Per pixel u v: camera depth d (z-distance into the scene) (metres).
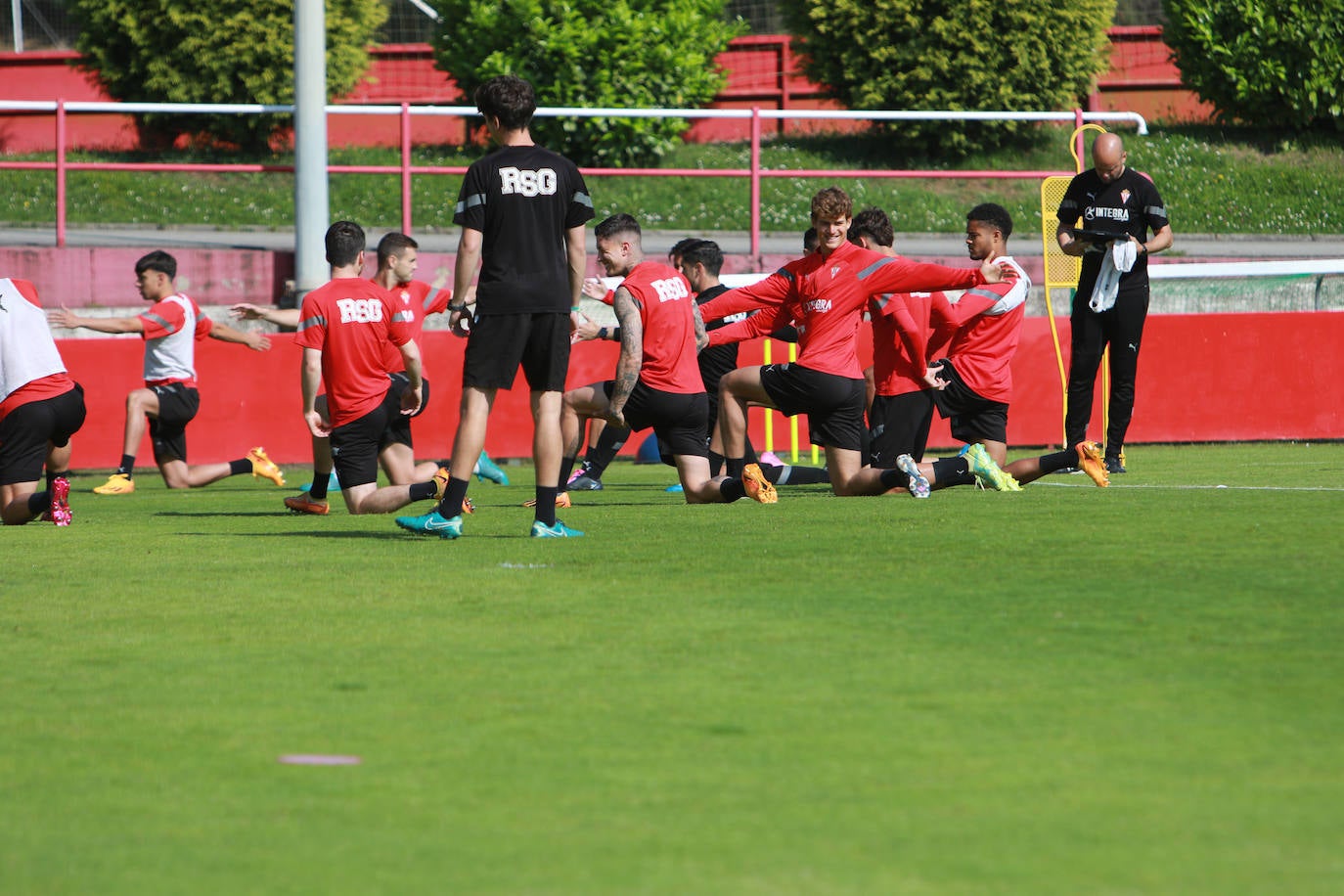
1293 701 12.84
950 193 76.31
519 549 23.14
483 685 13.79
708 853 9.27
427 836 9.64
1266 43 80.81
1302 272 49.84
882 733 12.00
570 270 24.38
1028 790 10.45
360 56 84.81
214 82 80.06
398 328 29.64
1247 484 33.00
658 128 74.31
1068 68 80.31
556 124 72.69
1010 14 78.75
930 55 79.25
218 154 81.12
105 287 47.66
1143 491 31.03
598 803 10.30
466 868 9.05
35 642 16.00
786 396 29.11
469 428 24.34
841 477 29.41
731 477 29.55
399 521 24.91
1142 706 12.73
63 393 29.00
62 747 11.84
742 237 66.81
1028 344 47.62
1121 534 23.53
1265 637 15.45
